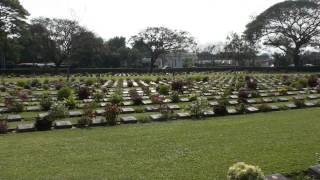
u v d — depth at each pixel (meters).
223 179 6.41
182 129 10.95
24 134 11.08
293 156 7.59
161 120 13.32
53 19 59.69
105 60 69.94
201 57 88.06
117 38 85.44
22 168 7.23
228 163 7.26
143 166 7.21
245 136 9.66
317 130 10.18
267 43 62.84
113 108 12.71
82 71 53.44
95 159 7.77
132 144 9.05
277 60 68.62
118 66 71.31
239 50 70.19
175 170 6.91
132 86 27.08
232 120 12.60
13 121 13.63
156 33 67.06
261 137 9.47
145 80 32.19
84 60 65.62
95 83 28.28
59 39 59.66
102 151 8.42
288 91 21.89
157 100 17.30
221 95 20.25
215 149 8.36
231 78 34.12
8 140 10.02
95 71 54.22
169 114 13.87
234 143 8.89
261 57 88.31
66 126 12.04
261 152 7.98
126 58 75.06
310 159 7.36
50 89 25.38
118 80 33.91
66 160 7.73
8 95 20.80
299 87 23.55
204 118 13.58
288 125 11.08
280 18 59.41
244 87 23.66
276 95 20.27
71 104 16.09
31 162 7.64
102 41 68.56
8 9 50.41
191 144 8.91
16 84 28.23
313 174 6.58
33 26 59.19
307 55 74.38
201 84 27.25
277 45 62.38
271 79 32.09
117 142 9.33
